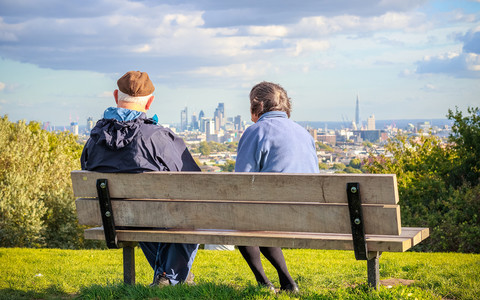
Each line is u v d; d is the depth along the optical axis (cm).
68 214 1991
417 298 319
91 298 327
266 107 347
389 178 247
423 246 1189
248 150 325
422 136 1922
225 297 309
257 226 281
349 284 468
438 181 1449
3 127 2312
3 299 396
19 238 1720
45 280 504
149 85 344
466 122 1598
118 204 308
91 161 313
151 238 307
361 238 259
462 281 418
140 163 302
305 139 334
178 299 306
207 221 291
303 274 543
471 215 1188
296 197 267
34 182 2064
